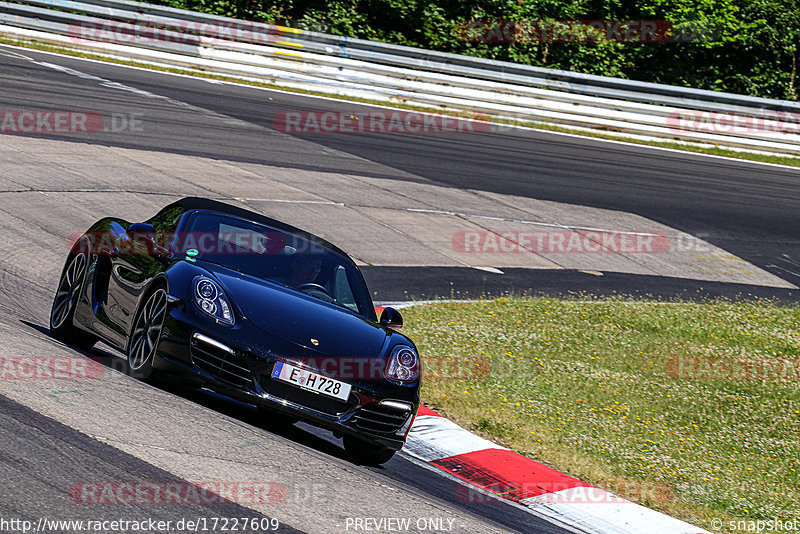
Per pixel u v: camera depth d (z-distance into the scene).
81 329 24.89
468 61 90.00
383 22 112.00
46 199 44.22
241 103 76.75
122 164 53.78
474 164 72.31
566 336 39.75
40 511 13.04
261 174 59.00
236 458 17.52
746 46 119.38
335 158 67.00
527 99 91.25
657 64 120.56
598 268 55.22
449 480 22.38
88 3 84.88
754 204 73.62
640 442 28.67
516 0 114.50
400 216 56.94
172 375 20.05
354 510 16.61
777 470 28.28
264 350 19.84
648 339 41.38
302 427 24.03
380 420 21.05
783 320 48.31
